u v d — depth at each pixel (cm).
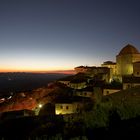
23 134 4784
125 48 10375
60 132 4334
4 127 5244
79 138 3769
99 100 6312
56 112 7100
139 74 9188
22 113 7444
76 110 6769
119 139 3619
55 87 10688
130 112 4425
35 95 10538
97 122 4372
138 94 5656
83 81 10200
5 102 10506
